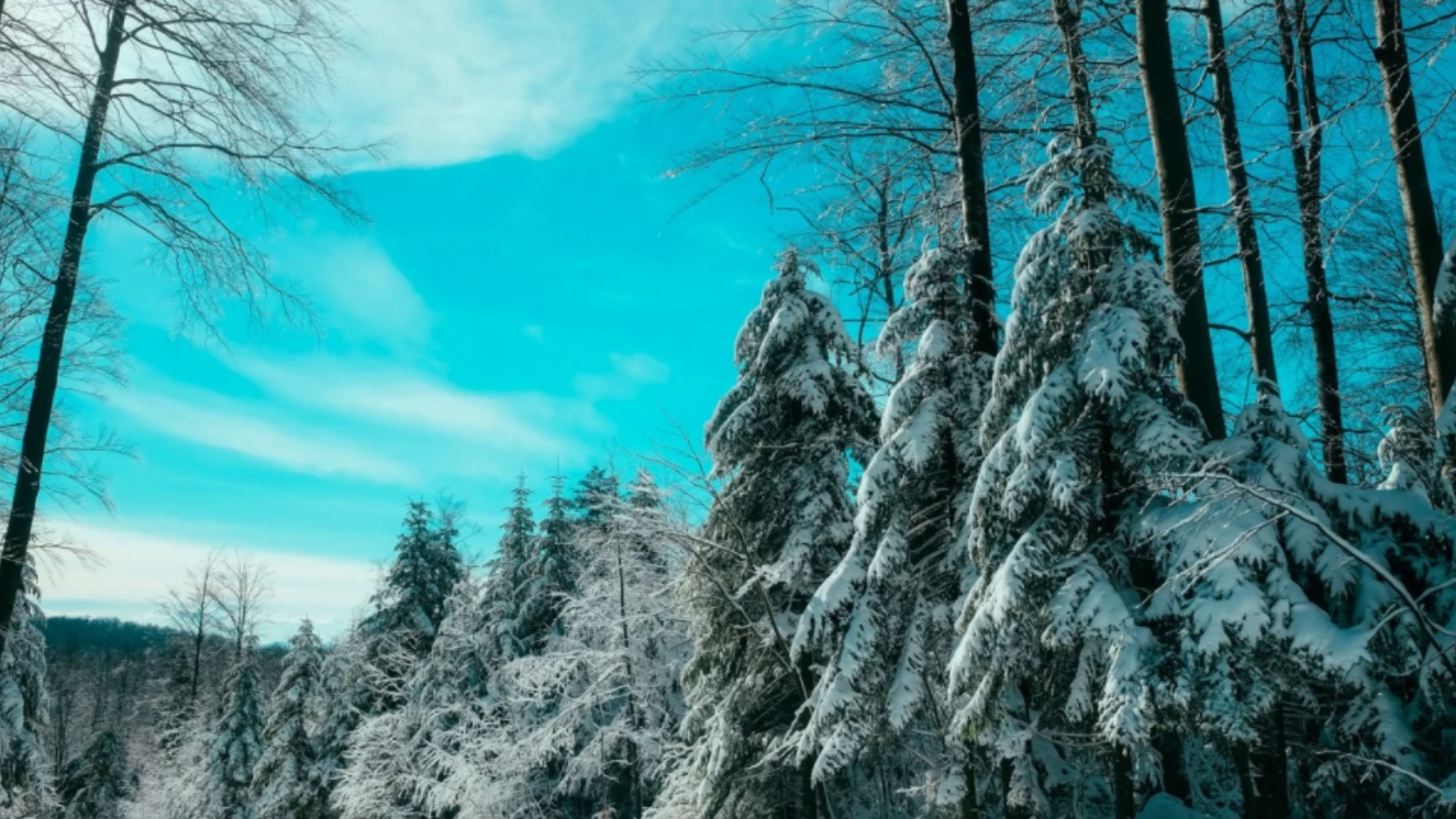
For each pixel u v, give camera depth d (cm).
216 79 930
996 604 630
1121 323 629
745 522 1198
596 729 1678
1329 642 509
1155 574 642
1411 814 523
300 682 3123
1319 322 1051
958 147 1038
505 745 1784
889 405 852
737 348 1295
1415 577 603
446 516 3328
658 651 1670
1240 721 504
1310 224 862
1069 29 1036
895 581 830
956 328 897
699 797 1140
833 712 792
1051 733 683
